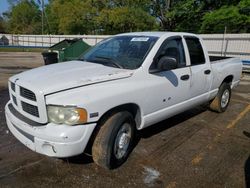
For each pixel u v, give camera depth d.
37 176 3.21
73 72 3.37
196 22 30.69
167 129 4.93
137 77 3.51
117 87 3.21
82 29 41.56
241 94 8.59
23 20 70.38
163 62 3.62
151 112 3.79
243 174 3.46
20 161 3.54
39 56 23.69
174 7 31.67
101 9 37.84
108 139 3.15
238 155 4.00
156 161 3.69
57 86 2.91
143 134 4.62
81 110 2.82
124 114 3.33
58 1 44.16
